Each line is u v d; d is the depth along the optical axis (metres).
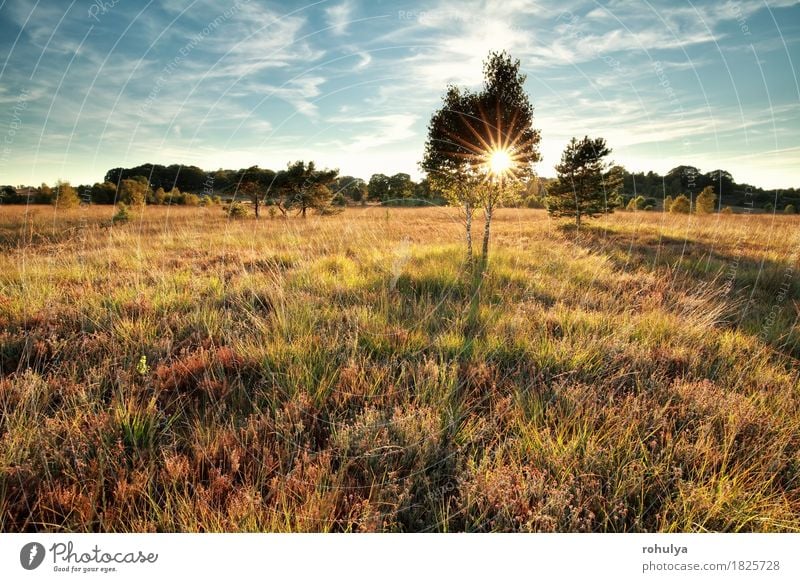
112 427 3.10
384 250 9.77
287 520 2.42
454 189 8.31
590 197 17.77
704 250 11.76
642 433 3.22
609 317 5.47
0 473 2.66
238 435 3.11
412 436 3.08
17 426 3.05
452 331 4.92
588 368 4.17
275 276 7.14
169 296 5.93
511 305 5.82
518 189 8.41
